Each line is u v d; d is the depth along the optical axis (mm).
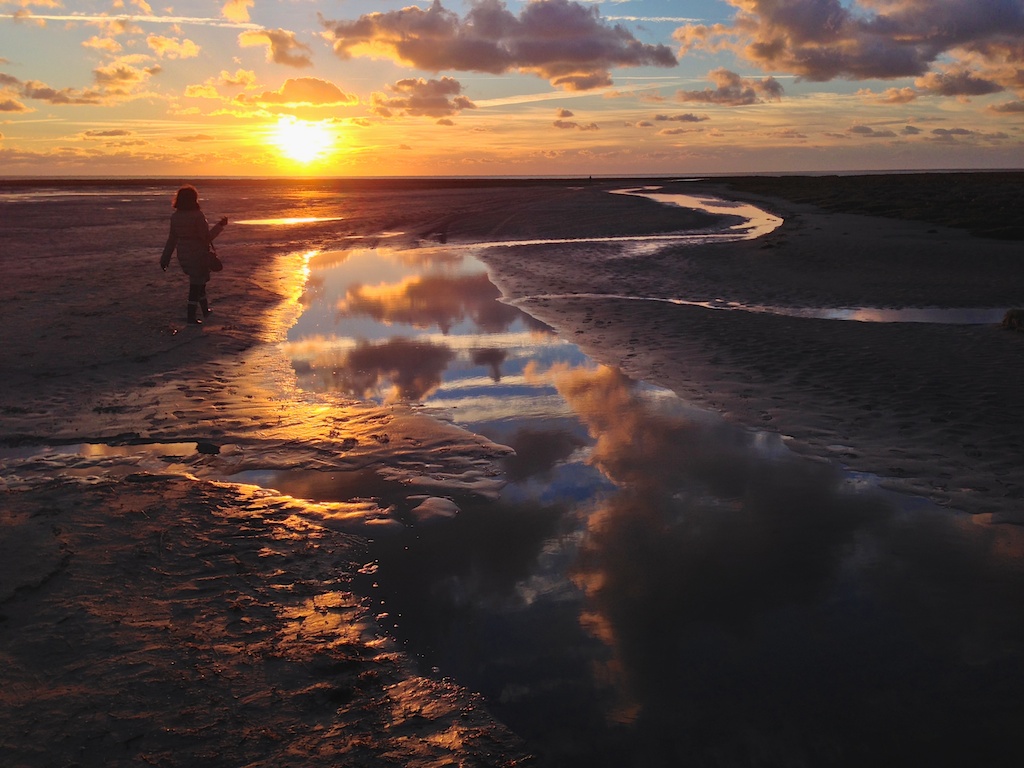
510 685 3162
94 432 6273
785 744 2812
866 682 3166
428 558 4262
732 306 11445
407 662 3314
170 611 3652
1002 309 11016
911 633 3504
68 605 3660
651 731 2887
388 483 5320
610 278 14242
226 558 4203
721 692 3111
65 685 3074
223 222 10430
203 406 6953
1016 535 4434
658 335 9547
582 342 9359
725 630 3545
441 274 15281
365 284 14039
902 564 4125
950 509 4781
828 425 6281
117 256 17469
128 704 2969
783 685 3152
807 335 9227
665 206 32281
